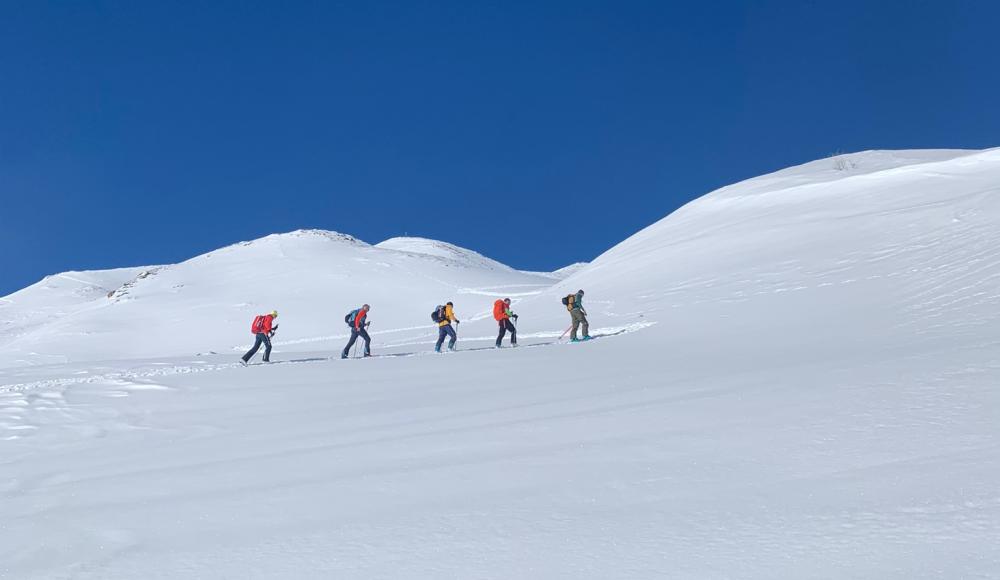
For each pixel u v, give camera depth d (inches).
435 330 1686.8
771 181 1753.2
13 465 323.9
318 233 3794.3
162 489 249.0
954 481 166.7
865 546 139.2
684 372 416.2
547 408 334.6
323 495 217.9
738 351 507.5
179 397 489.4
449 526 176.9
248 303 2632.9
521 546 159.0
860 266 860.6
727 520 162.1
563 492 196.5
